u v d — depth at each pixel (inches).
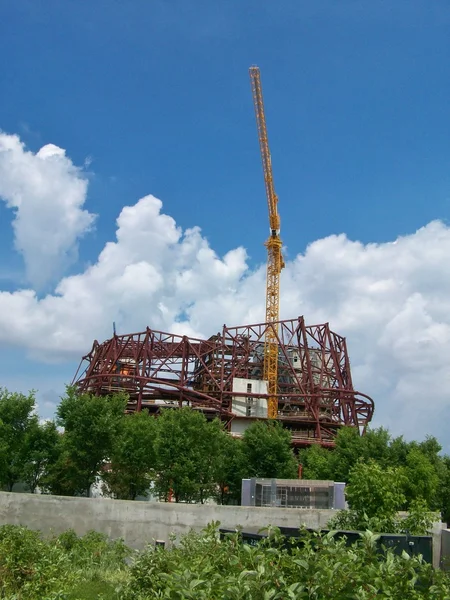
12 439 2322.8
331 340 5807.1
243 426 5408.5
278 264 7253.9
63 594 612.7
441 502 2881.4
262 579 350.6
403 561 374.3
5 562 764.0
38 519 1238.9
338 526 1010.7
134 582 589.6
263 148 7190.0
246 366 6067.9
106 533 1227.9
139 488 2642.7
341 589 346.6
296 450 5196.9
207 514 1239.5
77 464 2458.2
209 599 359.3
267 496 1553.9
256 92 7017.7
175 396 5388.8
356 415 5615.2
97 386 5177.2
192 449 2655.0
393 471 1173.7
